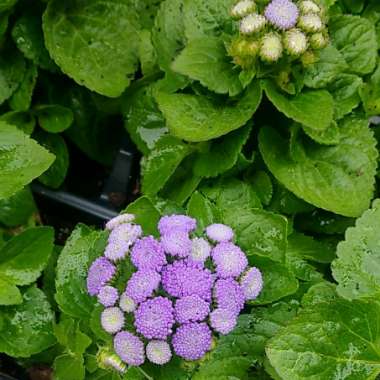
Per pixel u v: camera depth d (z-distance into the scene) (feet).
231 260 1.21
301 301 1.31
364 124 1.50
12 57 1.69
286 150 1.50
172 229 1.23
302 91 1.44
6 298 1.46
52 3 1.64
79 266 1.35
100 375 1.40
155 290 1.20
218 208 1.37
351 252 1.28
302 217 1.58
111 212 1.72
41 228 1.52
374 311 1.20
